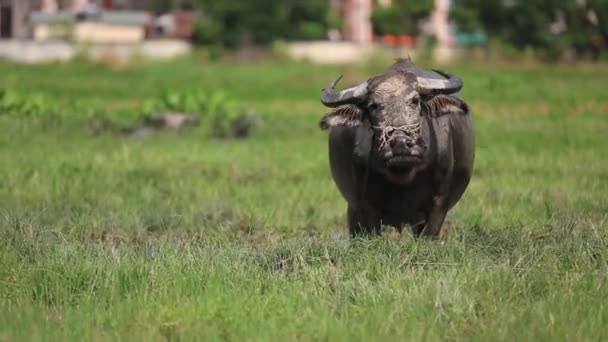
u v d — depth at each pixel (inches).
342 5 6830.7
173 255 1008.2
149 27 6722.4
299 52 6023.6
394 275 920.9
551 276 917.2
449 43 6574.8
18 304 882.8
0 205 1433.3
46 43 5890.8
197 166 1952.5
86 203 1465.3
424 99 1059.9
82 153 2075.5
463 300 847.7
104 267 965.8
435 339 770.8
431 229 1106.1
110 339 778.8
